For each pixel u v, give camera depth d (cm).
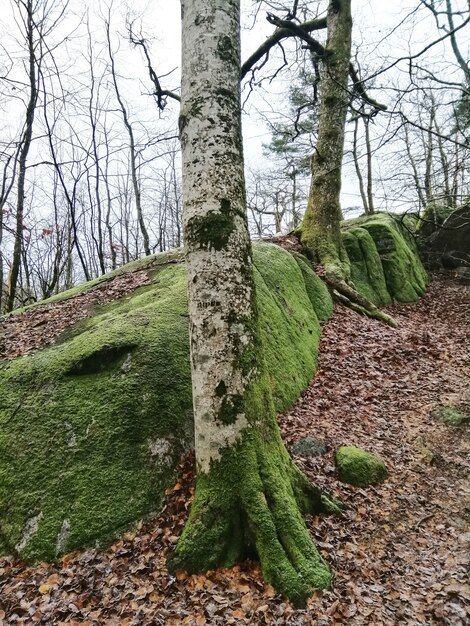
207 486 407
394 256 1381
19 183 1199
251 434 412
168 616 338
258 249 1041
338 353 902
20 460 523
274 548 372
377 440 621
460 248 1634
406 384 789
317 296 1074
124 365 599
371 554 421
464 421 646
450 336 1027
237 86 450
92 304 884
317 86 1461
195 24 440
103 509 473
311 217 1270
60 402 575
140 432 534
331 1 1238
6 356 695
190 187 429
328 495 482
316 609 341
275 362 723
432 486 527
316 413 687
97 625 336
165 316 681
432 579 387
